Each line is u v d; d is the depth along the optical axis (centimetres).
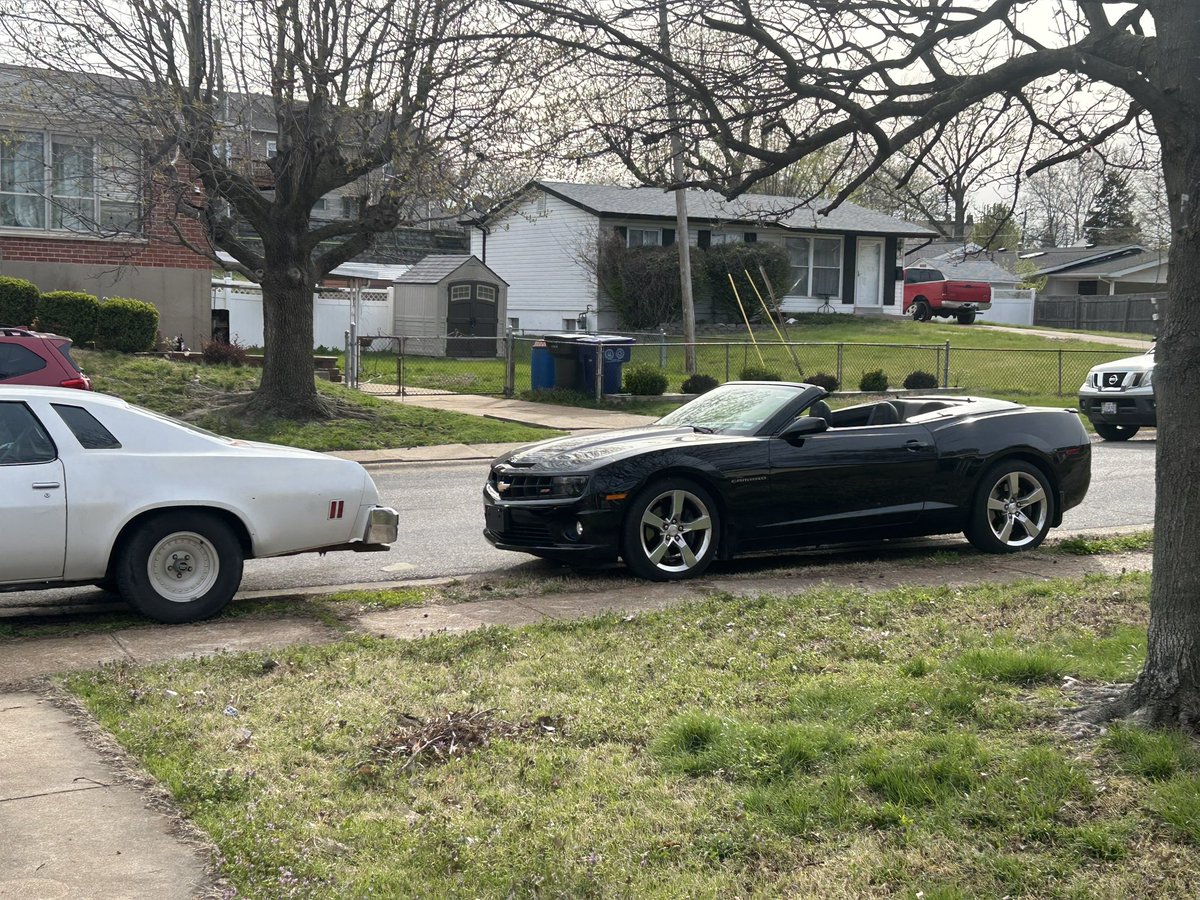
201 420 1911
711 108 576
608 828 429
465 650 685
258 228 1931
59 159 2291
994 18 588
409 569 994
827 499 959
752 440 944
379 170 1995
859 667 618
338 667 647
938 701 543
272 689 602
